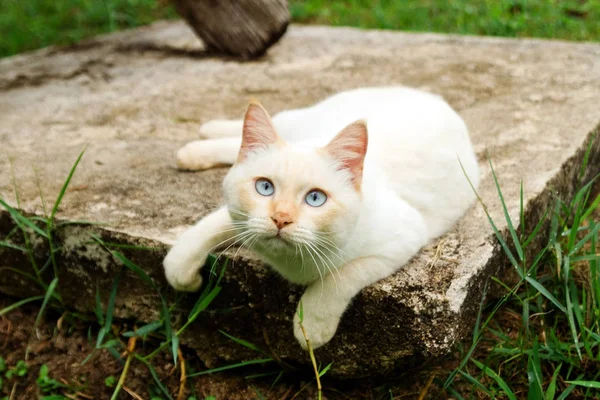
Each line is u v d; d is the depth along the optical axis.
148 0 2.56
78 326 1.12
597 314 1.04
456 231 1.04
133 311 1.09
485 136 1.27
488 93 1.43
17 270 1.11
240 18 1.68
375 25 2.34
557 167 1.17
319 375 0.95
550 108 1.36
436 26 2.28
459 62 1.65
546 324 1.09
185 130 1.32
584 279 1.13
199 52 1.79
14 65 1.70
